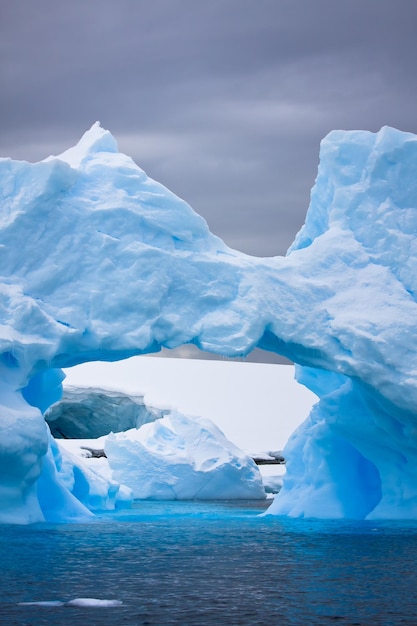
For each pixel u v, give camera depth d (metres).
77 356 19.53
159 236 20.08
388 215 21.92
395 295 20.95
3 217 19.11
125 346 18.95
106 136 21.86
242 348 19.52
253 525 19.97
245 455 35.81
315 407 23.91
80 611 10.53
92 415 52.44
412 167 22.17
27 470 17.86
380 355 19.83
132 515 23.81
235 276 20.36
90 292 19.11
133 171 20.70
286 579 12.72
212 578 12.73
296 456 23.92
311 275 21.27
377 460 21.58
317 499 22.08
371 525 19.67
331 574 13.16
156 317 19.34
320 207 23.89
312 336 20.23
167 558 14.53
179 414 36.12
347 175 22.42
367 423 21.05
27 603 10.91
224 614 10.52
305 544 16.44
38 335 18.38
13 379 18.25
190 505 30.27
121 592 11.66
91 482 25.86
